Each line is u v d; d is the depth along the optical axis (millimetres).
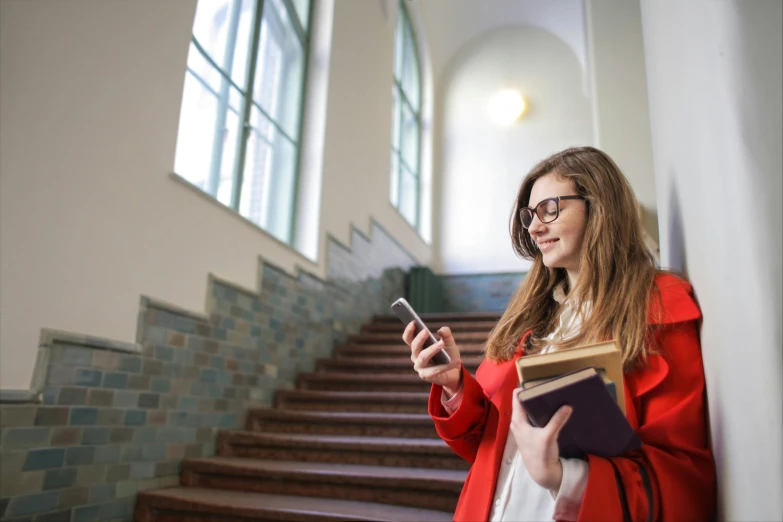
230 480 3244
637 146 5969
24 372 2383
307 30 5641
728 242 808
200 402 3535
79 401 2662
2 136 2328
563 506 880
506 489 1070
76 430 2639
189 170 3799
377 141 6875
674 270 1229
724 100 798
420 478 2902
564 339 1134
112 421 2848
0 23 2340
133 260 3020
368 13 6750
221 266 3814
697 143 1000
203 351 3588
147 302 3098
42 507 2455
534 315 1311
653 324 1029
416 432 3770
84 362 2701
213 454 3635
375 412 4254
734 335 799
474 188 9133
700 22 939
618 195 1191
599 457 901
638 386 997
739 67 779
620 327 1042
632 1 6410
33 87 2473
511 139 9180
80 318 2664
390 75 7410
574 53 9219
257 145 4680
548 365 911
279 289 4547
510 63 9461
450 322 6367
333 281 5523
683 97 1133
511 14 9273
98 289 2779
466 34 9617
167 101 3342
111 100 2912
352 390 4641
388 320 6398
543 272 1361
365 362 4977
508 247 8773
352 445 3447
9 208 2346
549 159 1317
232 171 4301
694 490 920
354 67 6242
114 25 2951
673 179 1337
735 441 810
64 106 2629
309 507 2797
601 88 6207
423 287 7672
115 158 2926
